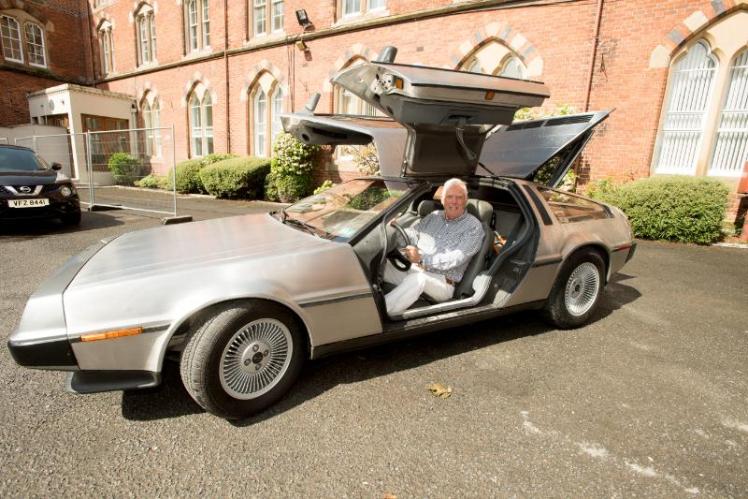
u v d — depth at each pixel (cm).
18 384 282
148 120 1931
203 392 232
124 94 1906
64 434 234
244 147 1549
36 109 1914
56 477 203
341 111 1323
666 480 206
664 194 744
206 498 192
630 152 889
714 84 825
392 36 1158
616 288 503
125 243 309
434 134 307
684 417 255
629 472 211
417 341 355
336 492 196
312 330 262
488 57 1034
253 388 252
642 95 862
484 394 277
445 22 1067
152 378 233
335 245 278
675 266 600
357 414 255
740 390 285
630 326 392
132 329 224
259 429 241
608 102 897
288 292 251
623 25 862
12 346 217
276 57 1405
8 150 810
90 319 222
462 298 338
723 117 839
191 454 220
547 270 346
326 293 264
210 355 230
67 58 2112
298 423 246
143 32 1891
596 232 385
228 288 235
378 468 211
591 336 369
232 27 1513
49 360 219
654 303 453
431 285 317
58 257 588
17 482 199
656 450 227
